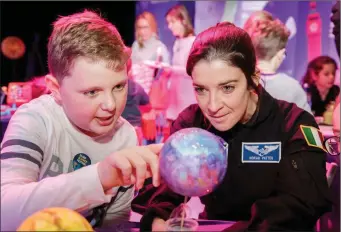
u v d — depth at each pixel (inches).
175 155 21.6
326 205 31.1
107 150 32.1
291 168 32.3
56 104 30.8
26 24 73.2
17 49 72.5
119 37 27.0
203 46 28.2
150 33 85.9
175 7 83.6
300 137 33.3
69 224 18.9
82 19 27.7
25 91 66.2
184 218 23.9
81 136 31.1
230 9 83.0
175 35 84.6
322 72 80.4
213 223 29.5
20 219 22.8
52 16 74.0
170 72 82.6
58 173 30.1
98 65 24.7
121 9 82.3
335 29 46.5
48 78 27.4
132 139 34.1
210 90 28.5
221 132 35.7
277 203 29.9
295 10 82.2
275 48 78.4
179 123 38.4
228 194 36.3
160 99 81.7
